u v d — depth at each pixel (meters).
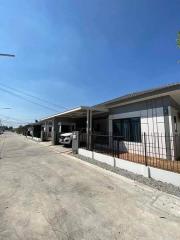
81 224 3.62
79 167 8.88
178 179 5.75
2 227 3.47
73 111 14.38
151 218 3.88
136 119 11.29
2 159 11.27
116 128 13.05
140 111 10.88
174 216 3.97
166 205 4.50
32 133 38.62
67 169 8.45
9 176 7.17
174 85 7.89
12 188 5.71
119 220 3.79
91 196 5.10
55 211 4.16
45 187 5.83
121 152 11.62
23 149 16.81
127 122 12.05
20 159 11.26
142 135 10.59
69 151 14.73
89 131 13.08
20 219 3.78
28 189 5.63
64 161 10.53
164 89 8.50
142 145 10.55
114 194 5.26
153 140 9.87
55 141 20.81
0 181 6.49
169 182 6.04
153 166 7.09
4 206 4.39
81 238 3.15
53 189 5.65
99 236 3.21
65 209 4.27
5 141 28.78
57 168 8.66
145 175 6.96
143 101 10.68
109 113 13.73
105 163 9.55
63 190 5.57
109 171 7.97
